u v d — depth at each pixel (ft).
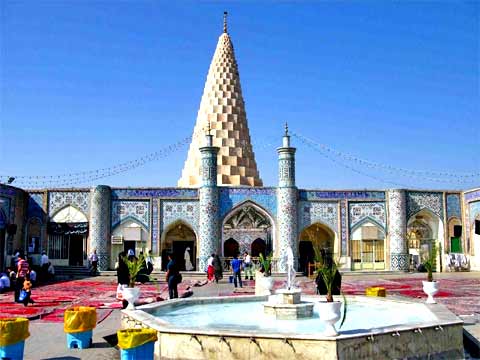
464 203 90.17
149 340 22.77
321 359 21.49
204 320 30.94
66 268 82.28
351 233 87.71
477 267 86.69
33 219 84.94
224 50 104.94
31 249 84.38
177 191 86.43
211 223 84.38
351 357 21.85
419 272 86.79
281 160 86.28
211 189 85.05
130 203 85.87
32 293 55.42
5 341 23.56
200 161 94.43
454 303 46.21
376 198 88.33
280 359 22.07
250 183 95.14
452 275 80.18
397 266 85.87
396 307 34.50
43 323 35.63
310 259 86.43
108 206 85.05
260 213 86.58
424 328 24.22
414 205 88.58
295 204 85.92
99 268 83.10
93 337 30.42
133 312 29.58
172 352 23.90
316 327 28.66
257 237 86.79
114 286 63.52
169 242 89.40
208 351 23.20
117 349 27.20
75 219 84.89
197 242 85.66
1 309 42.78
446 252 88.58
